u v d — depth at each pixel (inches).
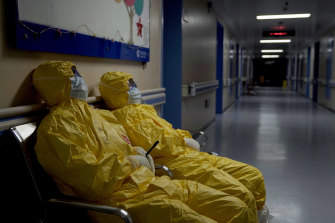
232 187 72.1
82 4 75.2
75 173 51.5
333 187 120.0
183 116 185.8
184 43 176.1
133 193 56.5
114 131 66.6
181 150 85.0
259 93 728.3
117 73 85.3
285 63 1101.7
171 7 165.3
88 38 78.3
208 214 60.6
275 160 156.9
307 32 426.6
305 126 261.0
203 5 227.8
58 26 66.7
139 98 89.4
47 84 59.3
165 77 170.7
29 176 53.6
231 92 453.4
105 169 52.6
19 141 53.7
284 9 277.6
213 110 294.0
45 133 53.5
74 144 53.5
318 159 159.2
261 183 85.4
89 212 56.9
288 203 104.9
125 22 99.1
